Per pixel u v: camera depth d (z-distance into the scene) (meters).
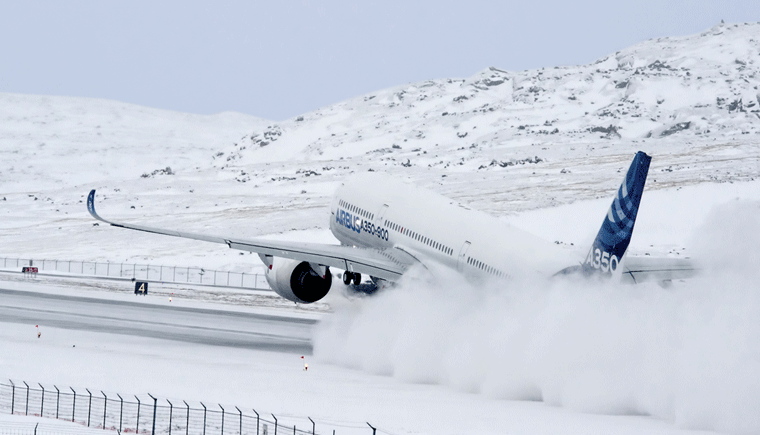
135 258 105.75
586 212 108.56
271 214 134.00
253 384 32.41
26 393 29.23
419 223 43.56
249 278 90.88
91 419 25.80
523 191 131.62
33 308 60.72
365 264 42.34
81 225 137.75
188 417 25.20
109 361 37.59
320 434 23.36
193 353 42.22
